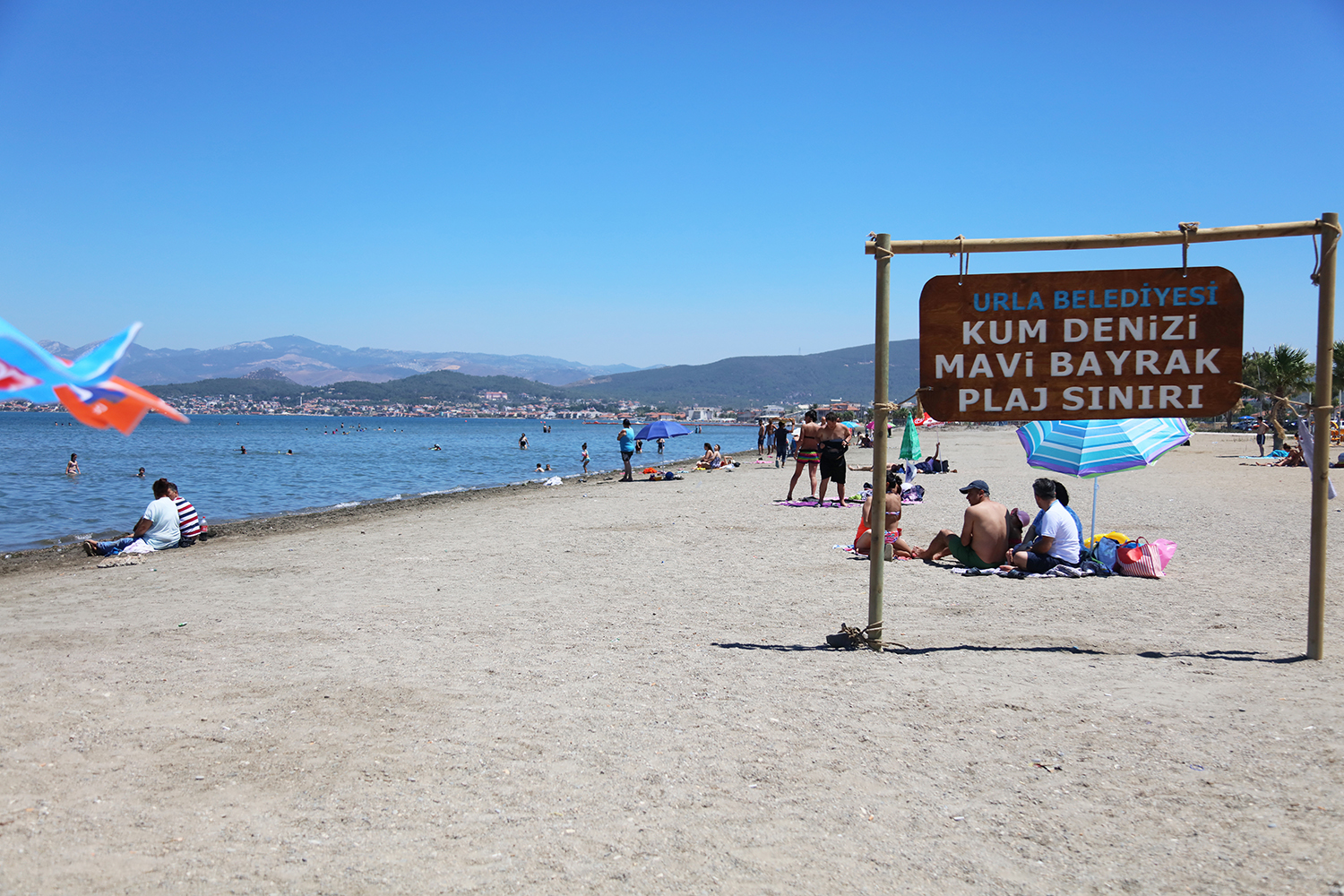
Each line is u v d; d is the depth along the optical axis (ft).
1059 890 9.41
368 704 16.20
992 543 30.68
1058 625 22.48
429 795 12.02
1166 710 15.26
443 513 62.80
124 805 11.71
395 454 209.87
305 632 22.93
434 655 20.10
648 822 11.16
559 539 42.73
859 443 177.78
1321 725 14.26
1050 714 15.15
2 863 10.03
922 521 48.19
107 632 23.43
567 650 20.54
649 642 21.22
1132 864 9.94
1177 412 18.89
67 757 13.48
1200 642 20.45
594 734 14.47
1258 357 191.62
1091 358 19.01
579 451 238.07
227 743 14.12
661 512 55.47
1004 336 19.16
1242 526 43.24
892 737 14.14
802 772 12.73
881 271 19.16
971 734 14.25
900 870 9.88
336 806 11.68
